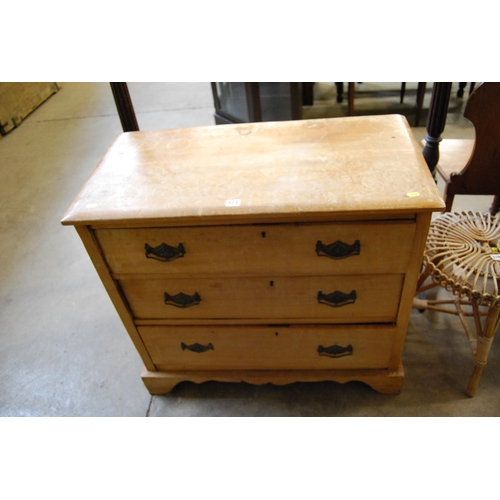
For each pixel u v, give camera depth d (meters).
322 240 1.08
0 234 2.57
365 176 1.09
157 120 3.64
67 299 2.10
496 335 1.71
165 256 1.15
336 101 3.48
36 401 1.67
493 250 1.31
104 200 1.12
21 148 3.46
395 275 1.16
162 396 1.63
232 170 1.18
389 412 1.50
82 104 4.09
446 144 1.88
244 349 1.42
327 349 1.38
